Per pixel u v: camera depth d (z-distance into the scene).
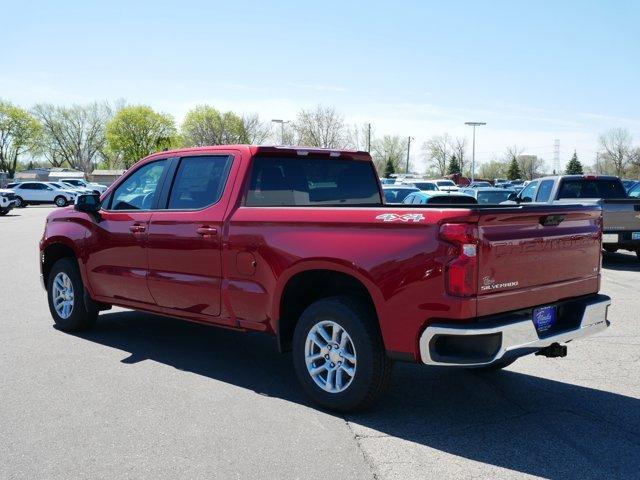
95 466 3.64
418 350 4.04
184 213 5.53
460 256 3.84
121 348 6.30
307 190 5.66
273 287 4.80
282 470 3.61
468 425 4.34
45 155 114.25
